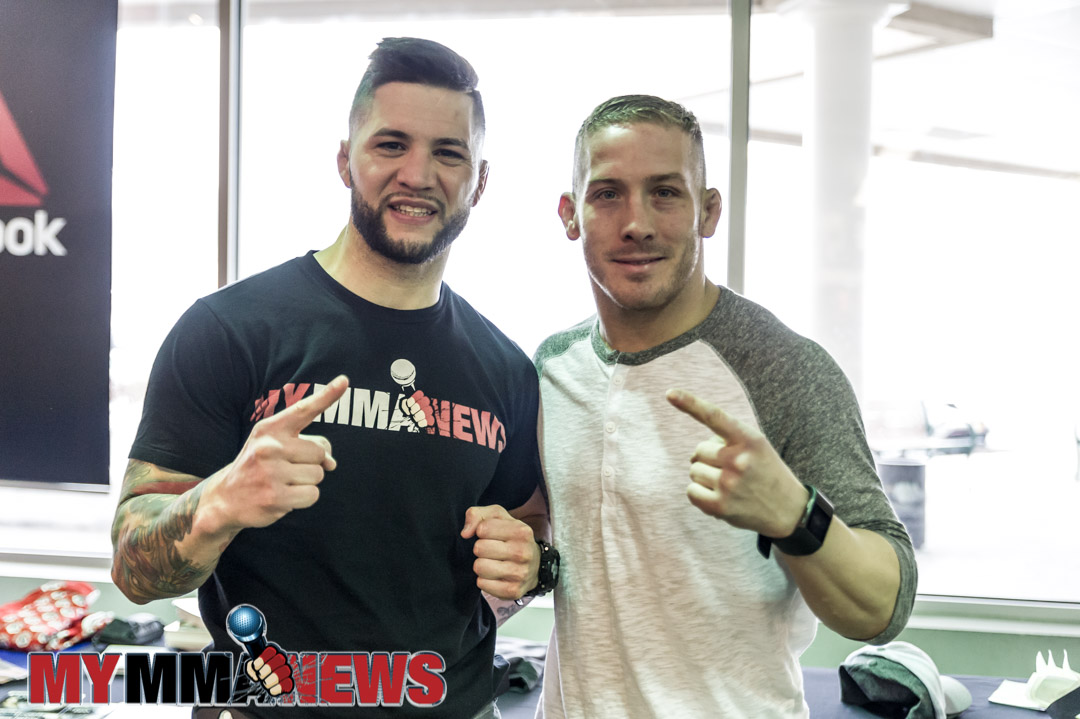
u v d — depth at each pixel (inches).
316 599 44.5
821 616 38.9
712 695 42.5
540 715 53.4
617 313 45.2
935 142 110.1
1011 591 99.4
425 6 118.6
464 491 47.6
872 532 39.7
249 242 107.6
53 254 98.0
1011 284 110.6
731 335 44.3
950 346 111.3
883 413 113.0
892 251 110.3
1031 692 75.2
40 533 126.3
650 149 42.1
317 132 114.1
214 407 44.9
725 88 99.0
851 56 109.2
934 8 109.6
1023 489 126.8
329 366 46.1
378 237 45.9
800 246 108.3
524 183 112.1
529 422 51.3
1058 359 111.1
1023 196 110.0
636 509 43.8
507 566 45.1
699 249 44.8
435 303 49.9
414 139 45.4
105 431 98.3
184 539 38.8
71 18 97.3
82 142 97.6
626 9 116.6
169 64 111.0
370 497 45.3
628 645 43.6
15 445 99.1
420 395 47.2
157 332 113.0
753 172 98.6
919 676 69.1
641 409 44.7
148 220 111.3
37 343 98.5
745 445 34.5
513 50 118.9
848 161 110.0
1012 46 109.7
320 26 117.5
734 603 42.8
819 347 43.8
